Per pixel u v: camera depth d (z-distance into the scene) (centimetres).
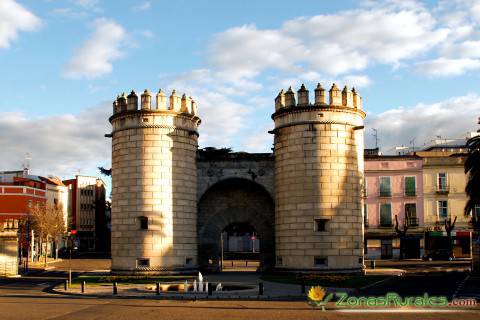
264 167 4366
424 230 6925
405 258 6956
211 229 4491
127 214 4078
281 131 4147
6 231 4825
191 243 4175
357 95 4162
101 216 12938
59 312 2319
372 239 7006
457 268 5122
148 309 2397
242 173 4362
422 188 7000
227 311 2317
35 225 7981
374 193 7050
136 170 4094
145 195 4053
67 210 11544
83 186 12369
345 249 3934
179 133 4191
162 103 4150
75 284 3547
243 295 2827
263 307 2452
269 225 4478
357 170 4091
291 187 4034
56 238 8388
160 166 4091
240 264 6550
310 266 3906
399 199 7019
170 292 3016
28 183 9775
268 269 4431
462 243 6938
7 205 8862
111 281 3644
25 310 2391
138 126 4122
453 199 6975
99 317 2162
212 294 2886
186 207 4166
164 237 4025
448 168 7019
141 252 4006
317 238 3922
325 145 3997
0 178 10794
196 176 4344
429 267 5303
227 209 4512
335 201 3950
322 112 4025
